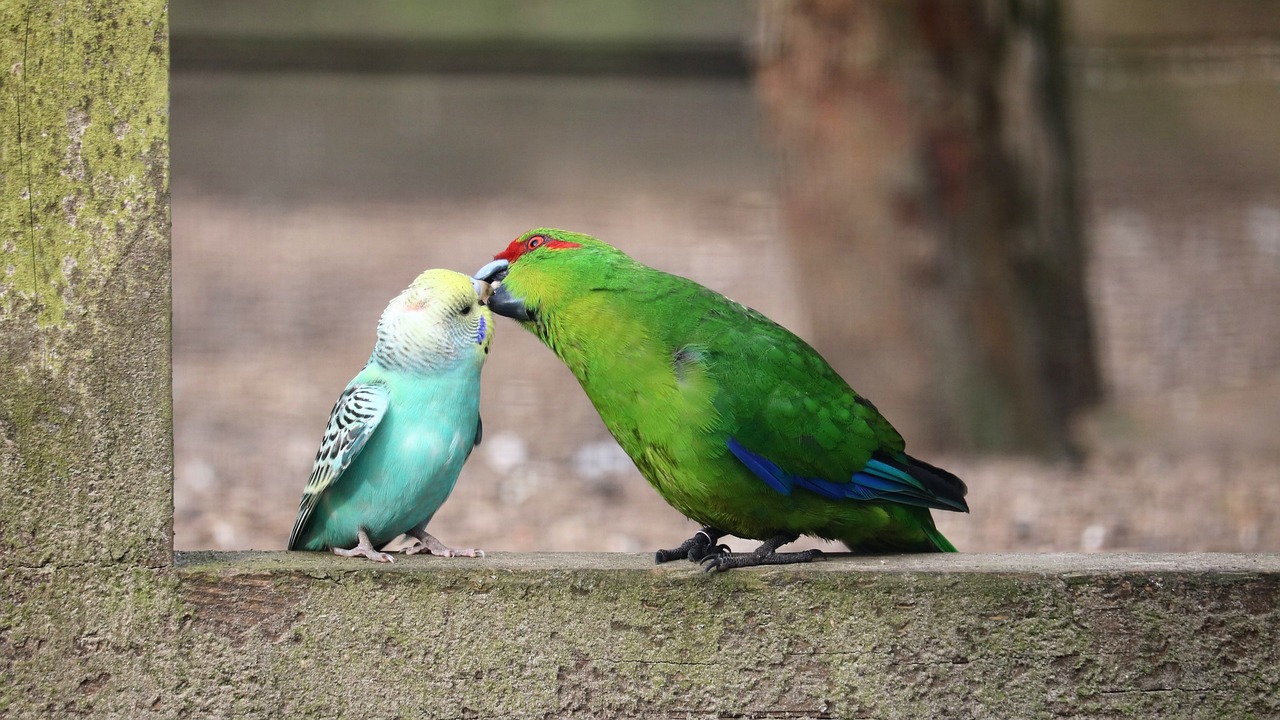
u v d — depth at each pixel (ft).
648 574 15.69
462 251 73.15
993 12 41.98
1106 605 15.52
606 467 41.09
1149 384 48.85
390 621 15.61
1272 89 82.58
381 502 16.52
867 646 15.65
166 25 15.03
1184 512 35.22
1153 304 60.08
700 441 16.93
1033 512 35.70
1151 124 83.30
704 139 94.63
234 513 35.53
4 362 15.14
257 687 15.64
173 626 15.53
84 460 15.31
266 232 76.64
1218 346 53.47
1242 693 15.49
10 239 15.02
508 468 40.83
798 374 17.16
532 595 15.67
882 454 17.61
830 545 31.50
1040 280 42.96
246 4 92.38
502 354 54.44
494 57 95.30
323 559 16.14
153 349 15.30
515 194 87.04
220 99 93.20
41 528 15.34
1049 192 43.06
